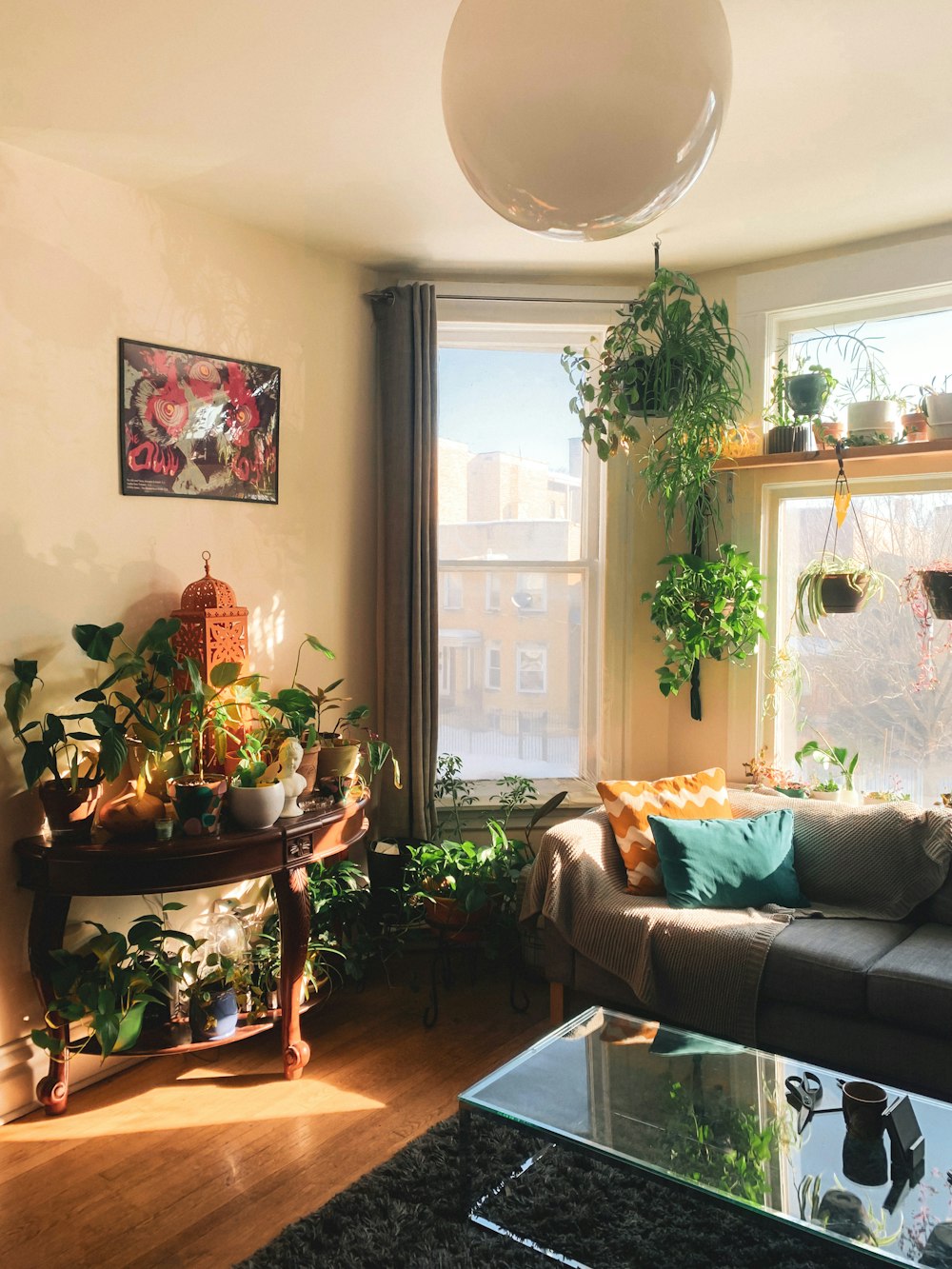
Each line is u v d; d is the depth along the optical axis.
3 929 2.76
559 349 4.04
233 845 2.73
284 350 3.54
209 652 3.04
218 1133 2.65
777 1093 2.26
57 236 2.85
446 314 3.88
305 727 3.22
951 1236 1.76
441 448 4.02
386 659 3.88
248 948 3.12
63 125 2.63
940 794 3.49
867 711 3.64
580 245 3.58
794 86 2.45
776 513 3.81
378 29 2.19
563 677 4.08
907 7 2.12
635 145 1.19
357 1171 2.48
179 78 2.39
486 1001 3.47
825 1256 2.15
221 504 3.36
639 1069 2.37
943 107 2.55
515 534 4.07
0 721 2.75
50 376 2.84
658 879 3.21
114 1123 2.71
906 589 3.49
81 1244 2.21
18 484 2.78
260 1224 2.27
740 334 3.82
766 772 3.74
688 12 1.17
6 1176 2.47
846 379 3.70
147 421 3.10
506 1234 2.19
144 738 2.84
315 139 2.73
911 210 3.26
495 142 1.22
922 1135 2.07
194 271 3.23
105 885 2.63
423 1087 2.88
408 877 3.60
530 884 3.18
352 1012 3.38
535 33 1.14
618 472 3.96
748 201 3.17
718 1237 2.20
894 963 2.63
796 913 3.04
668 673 3.76
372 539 3.94
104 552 3.01
